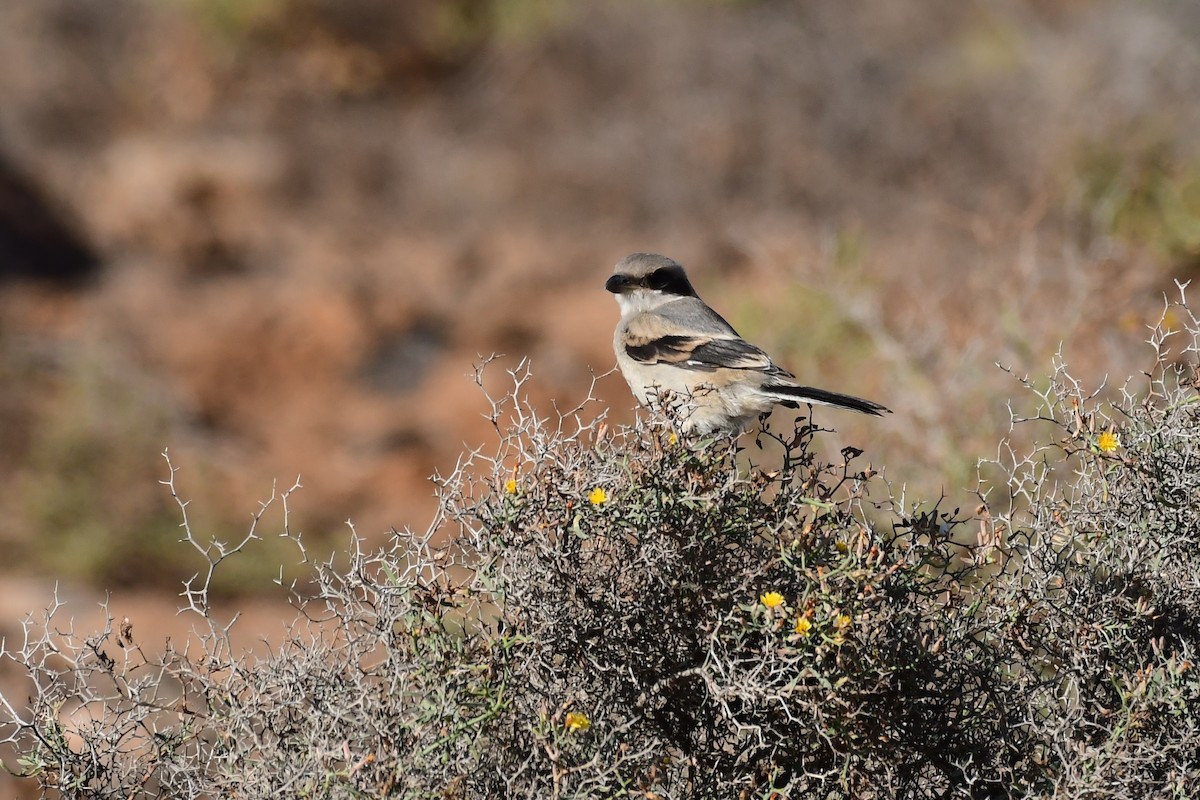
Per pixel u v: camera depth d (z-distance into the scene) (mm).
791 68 26594
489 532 5402
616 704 5344
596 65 31422
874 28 26406
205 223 29109
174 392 21156
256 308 24906
